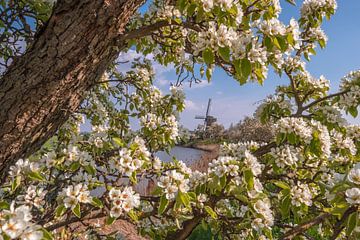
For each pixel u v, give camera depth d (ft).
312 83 12.72
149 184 13.09
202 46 6.07
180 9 6.21
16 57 6.23
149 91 11.43
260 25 6.38
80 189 5.57
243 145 11.32
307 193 7.93
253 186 7.07
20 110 5.74
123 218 6.91
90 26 5.74
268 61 6.98
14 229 3.71
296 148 10.59
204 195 7.47
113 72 12.16
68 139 9.80
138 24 8.71
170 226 8.95
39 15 8.42
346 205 4.85
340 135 11.18
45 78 5.76
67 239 8.08
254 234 7.91
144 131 9.93
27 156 6.14
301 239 8.30
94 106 10.89
